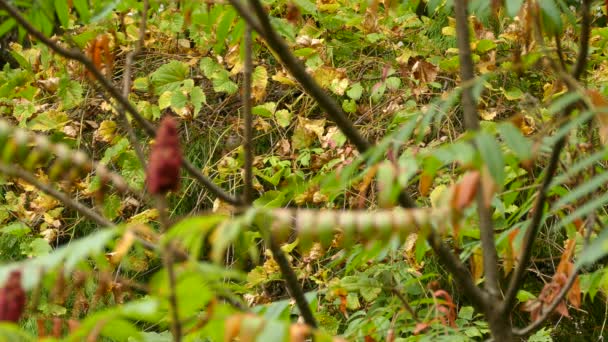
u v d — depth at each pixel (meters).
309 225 1.92
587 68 6.73
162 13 6.92
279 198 5.95
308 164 6.81
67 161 2.05
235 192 6.82
